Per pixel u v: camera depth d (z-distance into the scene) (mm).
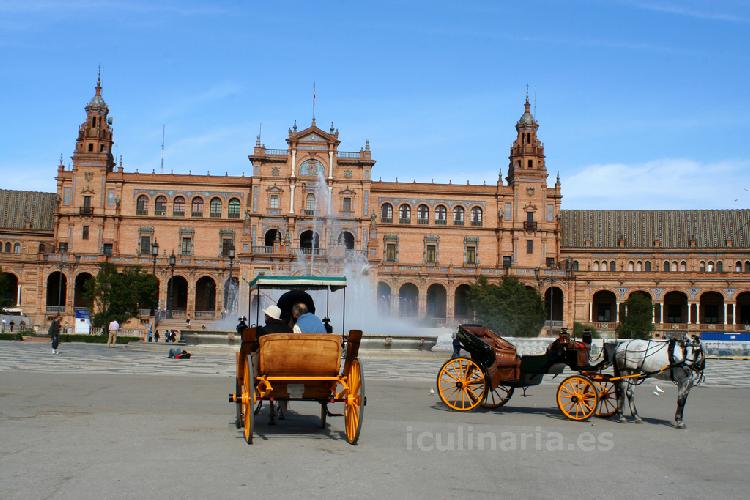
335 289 33000
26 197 162125
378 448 20875
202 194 146750
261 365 21719
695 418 30188
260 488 16156
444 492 16375
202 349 66438
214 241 146000
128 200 146000
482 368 29734
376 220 147625
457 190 149625
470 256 149000
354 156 142750
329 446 21000
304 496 15641
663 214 165875
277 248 134750
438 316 148875
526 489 16922
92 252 143875
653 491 17094
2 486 15875
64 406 27812
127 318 105188
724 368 67438
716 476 18828
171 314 130375
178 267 137500
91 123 146500
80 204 144750
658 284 142250
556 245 149625
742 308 150375
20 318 123375
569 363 29219
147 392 33188
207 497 15383
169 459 18734
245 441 21375
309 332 23422
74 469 17484
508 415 29062
